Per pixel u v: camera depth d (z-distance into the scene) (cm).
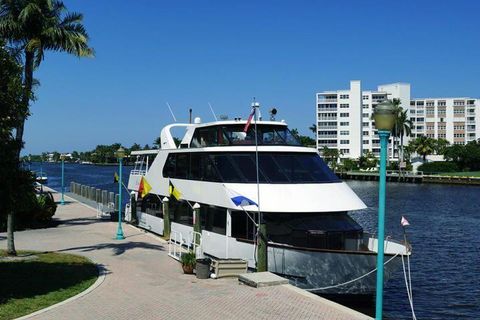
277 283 1469
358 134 15362
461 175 11994
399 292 2134
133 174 3136
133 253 2009
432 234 3891
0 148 1271
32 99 1388
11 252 1916
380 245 930
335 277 1605
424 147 13825
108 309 1227
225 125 2069
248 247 1752
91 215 3416
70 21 2391
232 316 1172
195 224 2014
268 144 2036
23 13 2203
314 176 1864
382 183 921
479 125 16512
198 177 2128
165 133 2750
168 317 1167
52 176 14350
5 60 1358
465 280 2359
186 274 1639
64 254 1964
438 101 16762
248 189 1811
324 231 1667
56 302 1279
